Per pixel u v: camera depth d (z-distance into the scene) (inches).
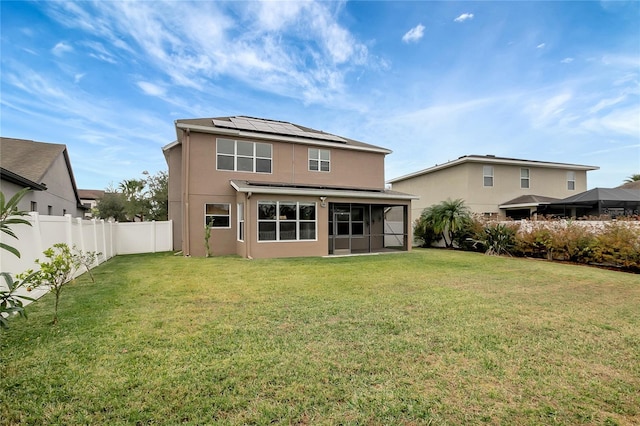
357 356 131.3
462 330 161.5
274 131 565.9
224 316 182.9
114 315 183.5
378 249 611.5
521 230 494.9
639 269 347.3
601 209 640.4
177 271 336.8
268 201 455.5
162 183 1046.4
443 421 91.4
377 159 650.8
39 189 485.1
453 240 628.1
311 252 480.7
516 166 749.9
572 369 122.5
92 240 365.1
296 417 92.4
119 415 92.1
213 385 108.0
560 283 281.3
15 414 91.9
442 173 786.8
